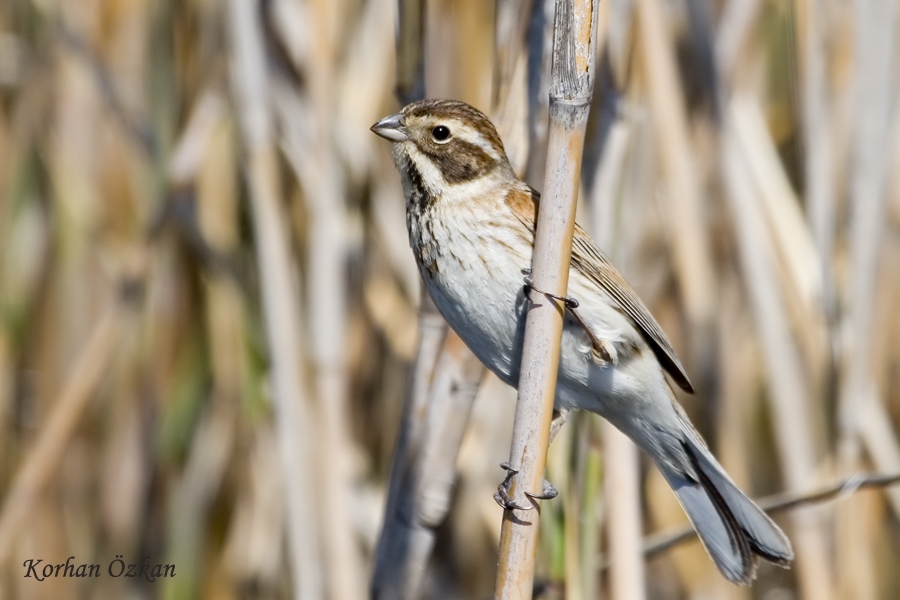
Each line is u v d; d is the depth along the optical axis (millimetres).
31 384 11570
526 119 8188
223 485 11211
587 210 8508
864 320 9609
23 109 11445
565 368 7930
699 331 10047
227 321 11125
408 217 8203
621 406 8039
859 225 9633
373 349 11188
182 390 11258
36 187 11523
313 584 9164
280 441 9242
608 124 8539
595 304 7922
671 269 11148
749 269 9992
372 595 8469
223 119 10961
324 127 9328
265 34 10133
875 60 9602
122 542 11461
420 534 8375
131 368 11406
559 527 7922
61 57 11453
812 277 10070
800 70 9945
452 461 8352
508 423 10844
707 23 10312
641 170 10477
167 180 10680
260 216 9258
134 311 11055
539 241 6312
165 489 11453
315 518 9336
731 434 11008
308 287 10281
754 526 7855
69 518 11641
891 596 11492
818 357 9906
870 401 10086
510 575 6391
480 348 7887
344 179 10602
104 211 11578
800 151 10453
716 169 11180
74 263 11492
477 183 7930
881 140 9562
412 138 8086
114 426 11570
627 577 8109
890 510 11586
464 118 7992
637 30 9195
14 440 11461
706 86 10312
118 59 11625
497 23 8227
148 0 11586
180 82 11039
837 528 9820
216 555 11094
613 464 8344
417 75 8430
